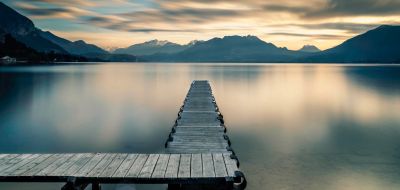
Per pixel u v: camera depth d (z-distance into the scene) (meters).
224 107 33.69
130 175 8.89
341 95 45.00
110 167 9.50
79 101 38.44
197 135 15.63
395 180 13.27
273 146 18.16
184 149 13.27
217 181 8.78
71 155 10.55
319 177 13.52
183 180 8.76
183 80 76.38
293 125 24.20
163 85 61.97
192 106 25.58
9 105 34.25
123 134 21.41
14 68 124.75
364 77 91.25
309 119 26.73
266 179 13.27
